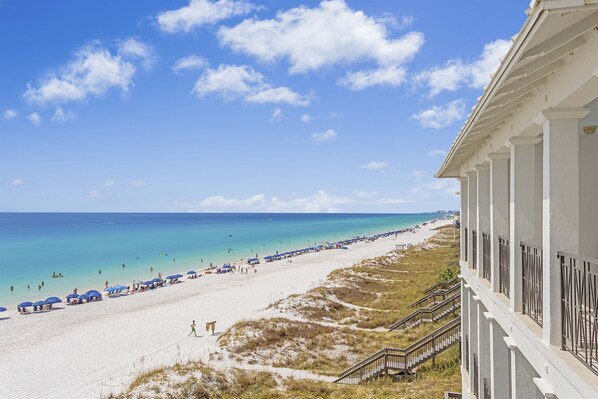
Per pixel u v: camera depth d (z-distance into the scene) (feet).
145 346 84.64
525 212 20.17
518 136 19.75
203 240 382.22
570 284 14.12
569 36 10.81
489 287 26.73
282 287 146.41
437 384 54.49
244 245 340.80
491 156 25.08
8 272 201.46
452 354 61.77
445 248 208.95
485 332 28.99
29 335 96.58
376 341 77.36
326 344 77.20
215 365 66.39
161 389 54.60
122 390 59.62
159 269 214.90
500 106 17.17
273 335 79.10
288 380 61.62
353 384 59.67
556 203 14.80
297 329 82.53
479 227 30.22
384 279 138.31
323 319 92.73
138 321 106.63
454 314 79.82
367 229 559.79
